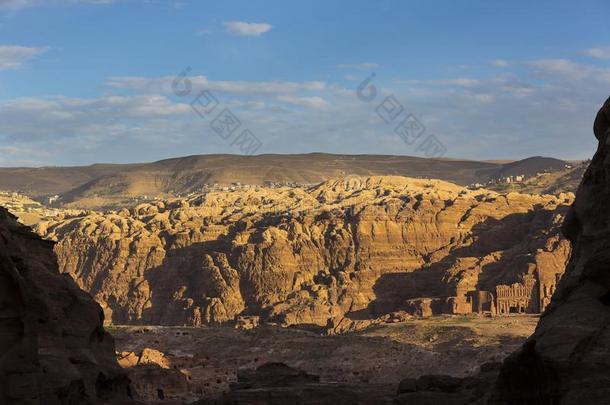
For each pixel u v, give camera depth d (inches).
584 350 4220.0
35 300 4554.6
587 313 4419.3
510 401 4352.9
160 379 7785.4
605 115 5128.0
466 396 5674.2
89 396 4849.9
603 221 4877.0
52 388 4446.4
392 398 6304.1
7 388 4143.7
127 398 5359.3
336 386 6909.5
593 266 4532.5
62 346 4736.7
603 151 4992.6
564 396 4170.8
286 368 7544.3
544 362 4239.7
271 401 6382.9
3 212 5182.1
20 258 4626.0
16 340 4192.9
